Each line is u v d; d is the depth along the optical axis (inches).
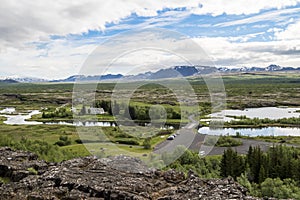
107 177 549.6
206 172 1285.7
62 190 510.9
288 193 1467.8
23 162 647.8
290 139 3344.0
